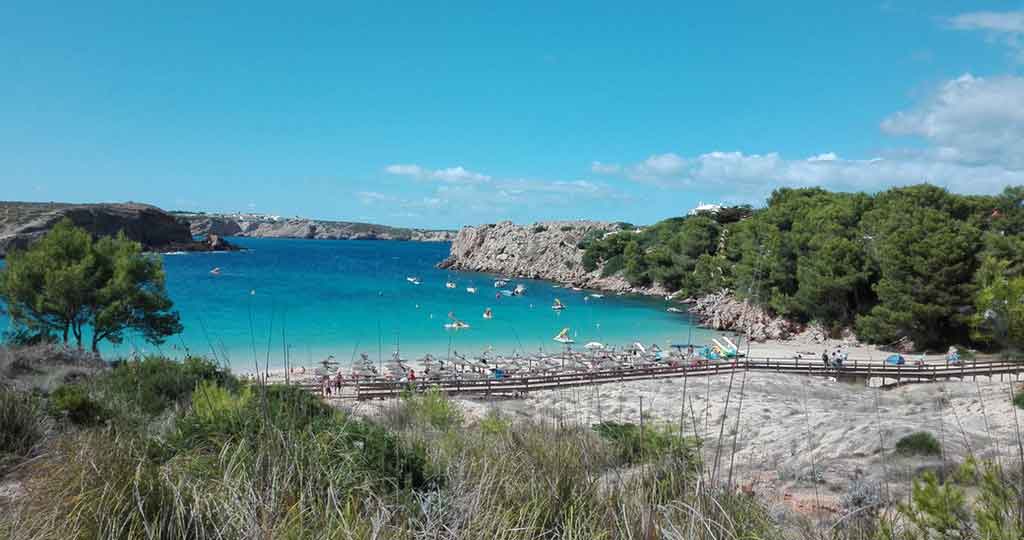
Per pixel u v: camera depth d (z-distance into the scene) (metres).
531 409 22.14
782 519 5.77
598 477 5.65
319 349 53.41
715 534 4.29
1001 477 4.94
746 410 22.16
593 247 124.38
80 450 5.20
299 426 6.50
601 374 37.22
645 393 29.02
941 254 51.72
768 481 9.50
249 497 4.69
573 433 7.29
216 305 76.31
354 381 34.03
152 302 34.31
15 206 144.75
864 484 7.18
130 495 4.58
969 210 66.00
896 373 40.19
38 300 31.98
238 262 153.00
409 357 53.62
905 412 23.50
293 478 5.16
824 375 41.69
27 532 4.38
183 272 121.25
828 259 61.50
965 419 18.94
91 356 21.56
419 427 10.33
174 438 6.42
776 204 95.31
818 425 17.09
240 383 12.73
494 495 5.15
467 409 20.36
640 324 76.00
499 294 101.38
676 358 50.66
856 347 57.91
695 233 95.38
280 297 87.81
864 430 14.28
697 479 4.97
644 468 5.61
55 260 33.38
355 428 6.70
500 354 56.25
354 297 91.81
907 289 53.75
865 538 4.98
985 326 39.94
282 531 4.32
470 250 162.00
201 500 4.64
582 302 94.31
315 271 135.62
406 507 5.00
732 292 74.88
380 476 5.73
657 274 103.62
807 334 63.34
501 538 4.53
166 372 13.26
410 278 117.44
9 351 18.58
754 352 55.28
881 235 60.59
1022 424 16.16
